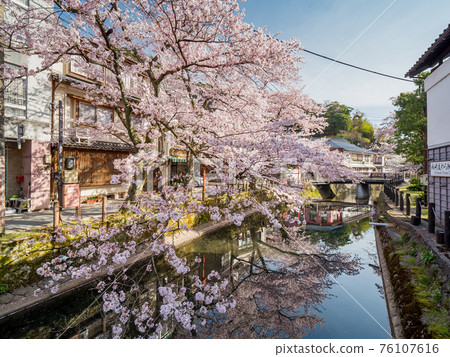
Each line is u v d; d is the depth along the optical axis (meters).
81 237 6.55
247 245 11.09
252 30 6.18
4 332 4.71
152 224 8.29
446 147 8.30
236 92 8.71
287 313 5.85
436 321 3.92
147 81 13.66
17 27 5.78
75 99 11.34
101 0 5.68
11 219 7.79
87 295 6.00
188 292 6.80
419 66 9.58
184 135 8.16
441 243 6.04
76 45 6.56
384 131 28.88
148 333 4.96
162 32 7.09
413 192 17.52
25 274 5.58
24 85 9.16
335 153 6.48
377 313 5.57
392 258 7.42
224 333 5.09
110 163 12.45
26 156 9.38
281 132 6.66
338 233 13.12
